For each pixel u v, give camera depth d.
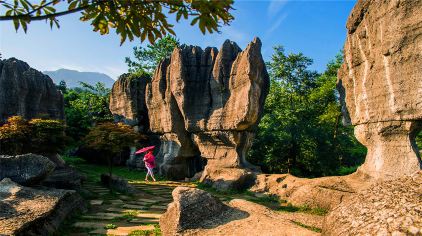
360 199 4.93
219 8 2.88
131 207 12.08
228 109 18.42
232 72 18.50
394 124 10.85
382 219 4.09
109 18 3.11
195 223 7.12
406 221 3.83
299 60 35.47
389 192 4.64
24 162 10.18
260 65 17.58
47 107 18.34
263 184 15.95
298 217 10.47
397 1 10.19
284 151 25.11
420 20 9.58
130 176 22.25
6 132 13.23
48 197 9.19
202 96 20.23
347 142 28.72
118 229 8.91
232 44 19.92
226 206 7.95
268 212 8.00
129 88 26.75
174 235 6.80
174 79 20.97
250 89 17.02
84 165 27.39
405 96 10.21
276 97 33.38
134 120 26.41
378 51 11.39
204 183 18.69
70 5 3.05
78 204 10.95
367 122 12.34
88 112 32.59
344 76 14.94
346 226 4.54
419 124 10.43
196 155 22.77
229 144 18.72
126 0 3.04
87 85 38.66
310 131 25.50
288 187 14.08
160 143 25.38
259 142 26.02
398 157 10.91
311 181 13.23
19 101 16.27
